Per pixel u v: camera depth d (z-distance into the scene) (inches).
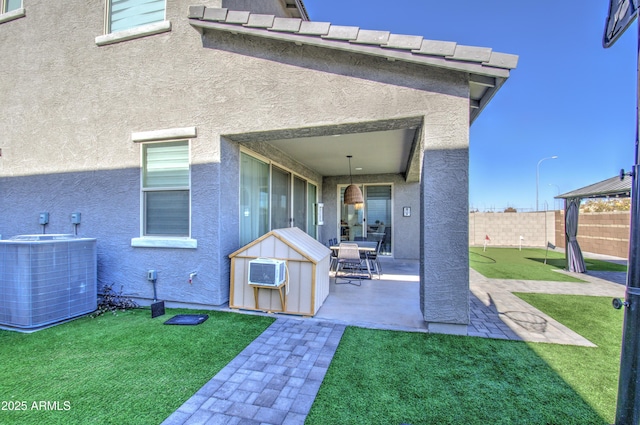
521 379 110.4
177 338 146.6
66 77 219.9
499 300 222.7
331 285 267.3
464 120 149.9
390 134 235.1
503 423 86.7
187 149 197.6
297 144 268.8
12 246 159.8
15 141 233.3
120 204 208.7
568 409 93.2
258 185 252.8
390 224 451.2
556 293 245.8
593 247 530.0
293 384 106.8
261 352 132.0
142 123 203.3
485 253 560.7
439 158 152.6
